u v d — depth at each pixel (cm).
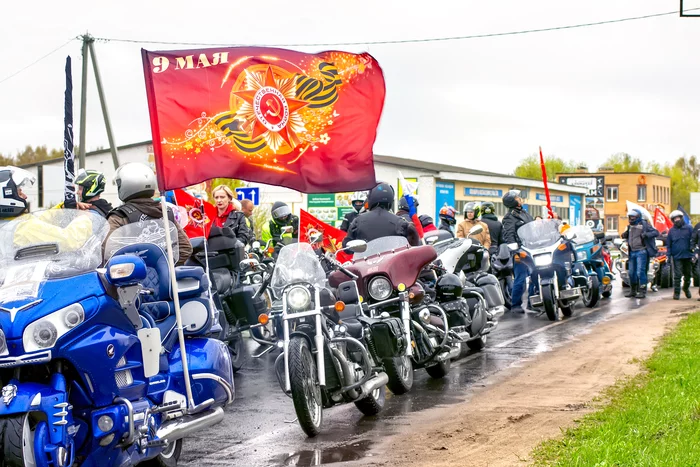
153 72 661
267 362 1173
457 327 1027
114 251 597
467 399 864
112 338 507
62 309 486
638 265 2045
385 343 814
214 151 679
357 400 778
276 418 809
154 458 611
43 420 475
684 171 13312
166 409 569
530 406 808
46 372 496
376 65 730
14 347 472
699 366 952
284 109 707
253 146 694
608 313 1675
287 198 4466
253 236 1424
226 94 679
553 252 1544
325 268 915
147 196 704
